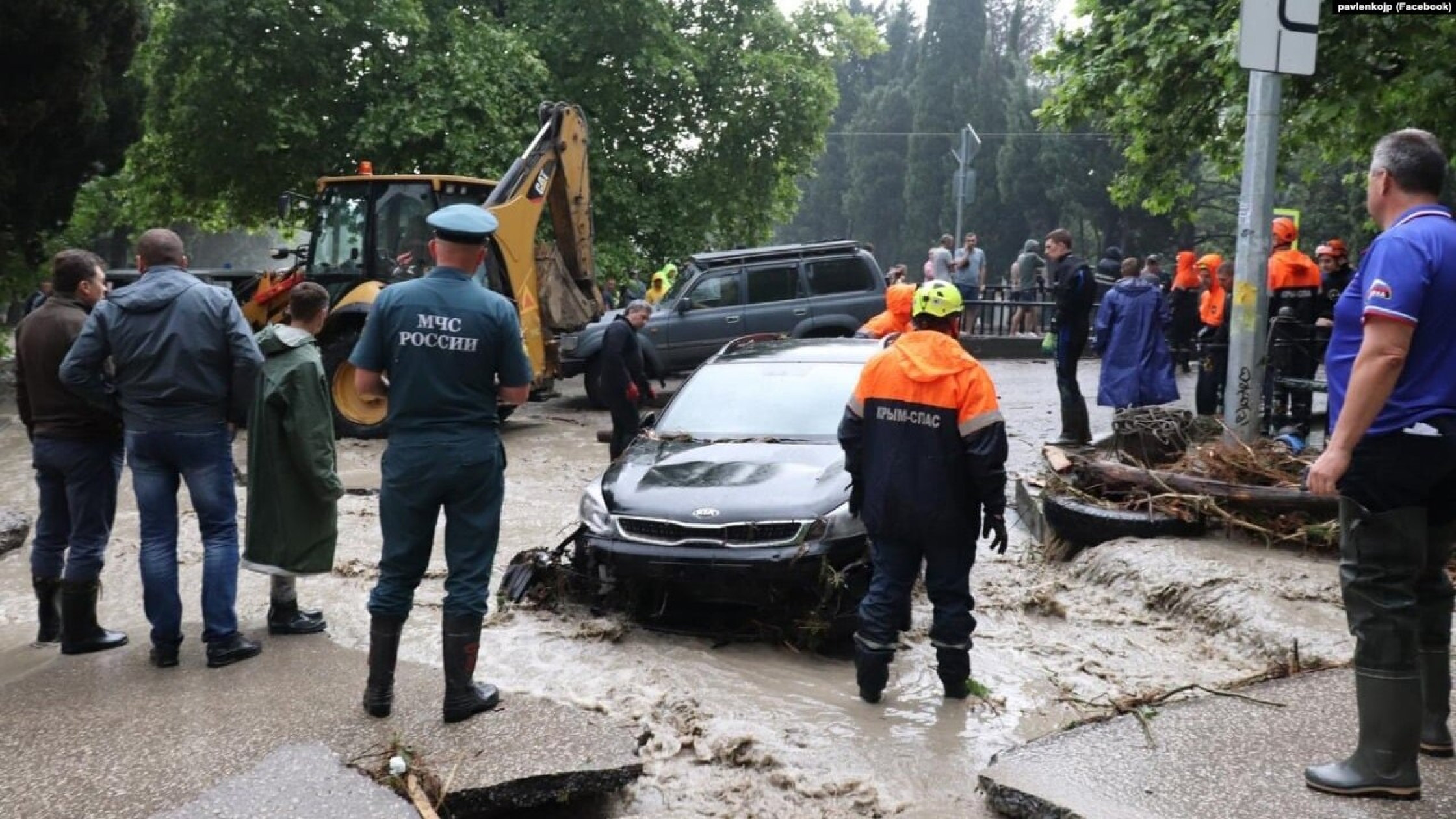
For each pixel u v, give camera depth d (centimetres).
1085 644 576
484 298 425
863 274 1585
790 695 508
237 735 420
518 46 1856
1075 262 977
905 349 478
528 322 1284
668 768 434
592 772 390
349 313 1221
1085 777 373
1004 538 467
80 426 520
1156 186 1409
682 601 623
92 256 547
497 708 445
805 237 7325
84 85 1611
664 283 1677
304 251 1369
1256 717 421
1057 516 734
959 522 475
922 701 500
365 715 439
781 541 557
